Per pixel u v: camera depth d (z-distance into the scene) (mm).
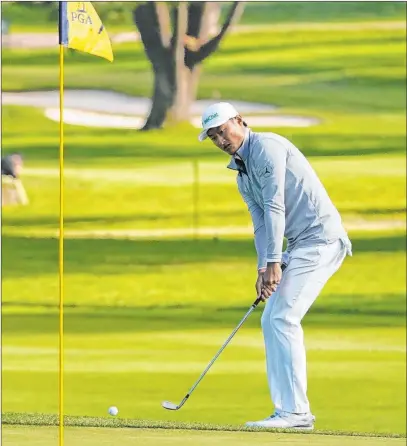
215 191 59094
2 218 59031
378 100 59969
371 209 58500
